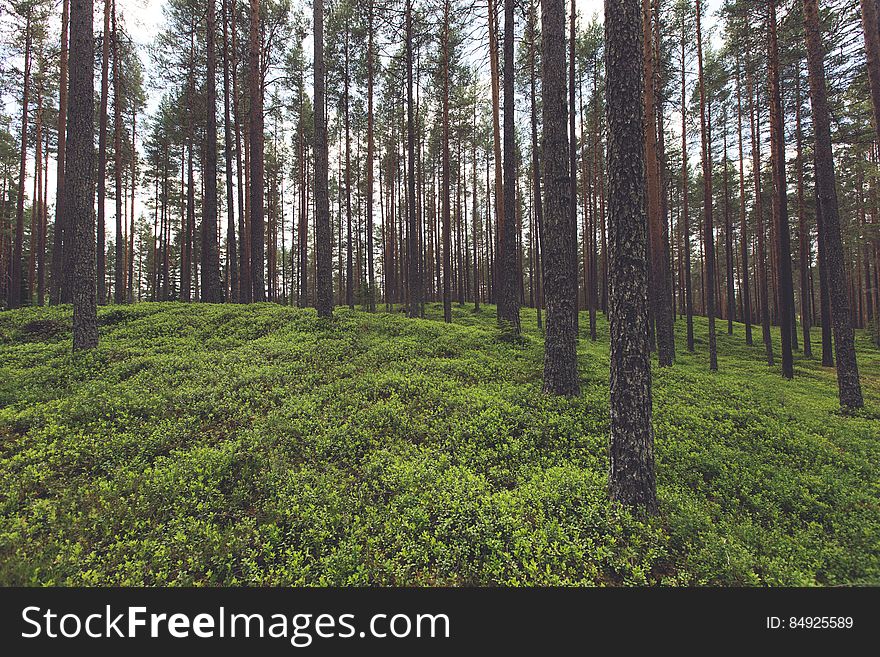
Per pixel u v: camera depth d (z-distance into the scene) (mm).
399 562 4648
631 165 5895
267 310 17547
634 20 5934
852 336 11680
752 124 24156
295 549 4883
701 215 40344
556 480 6180
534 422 8062
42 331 14656
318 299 15719
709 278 17656
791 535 5441
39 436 6949
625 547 4840
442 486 5949
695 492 6398
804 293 23406
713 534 5090
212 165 20828
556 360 9680
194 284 48406
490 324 26797
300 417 8055
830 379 17156
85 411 7770
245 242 24328
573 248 17156
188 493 5691
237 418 7965
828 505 6012
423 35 19250
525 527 5070
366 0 19250
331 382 10016
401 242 35844
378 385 9672
